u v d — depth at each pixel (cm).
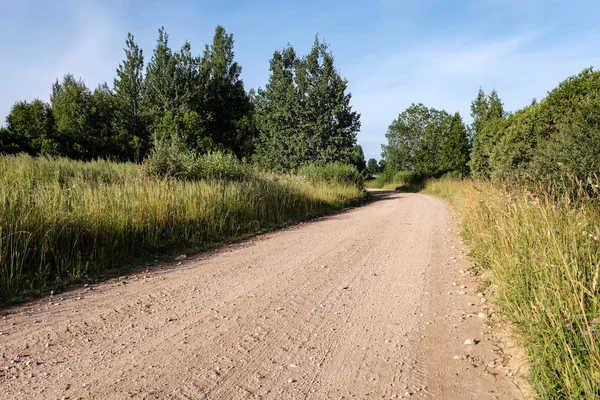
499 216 614
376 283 572
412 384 297
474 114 3678
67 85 4256
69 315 452
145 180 1070
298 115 3050
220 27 4822
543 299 321
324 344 370
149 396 280
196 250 841
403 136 5322
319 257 754
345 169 2650
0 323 429
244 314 450
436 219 1337
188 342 374
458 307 461
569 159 741
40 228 633
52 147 2598
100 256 679
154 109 3791
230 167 1648
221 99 4538
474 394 281
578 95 1245
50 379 305
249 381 303
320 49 3008
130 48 4159
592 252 374
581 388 242
